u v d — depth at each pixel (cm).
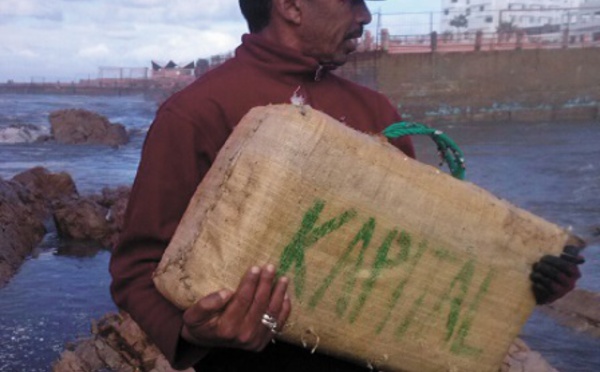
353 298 170
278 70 194
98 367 599
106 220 1188
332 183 162
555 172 1822
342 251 166
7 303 819
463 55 3609
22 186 1342
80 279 934
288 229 160
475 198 182
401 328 178
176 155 184
